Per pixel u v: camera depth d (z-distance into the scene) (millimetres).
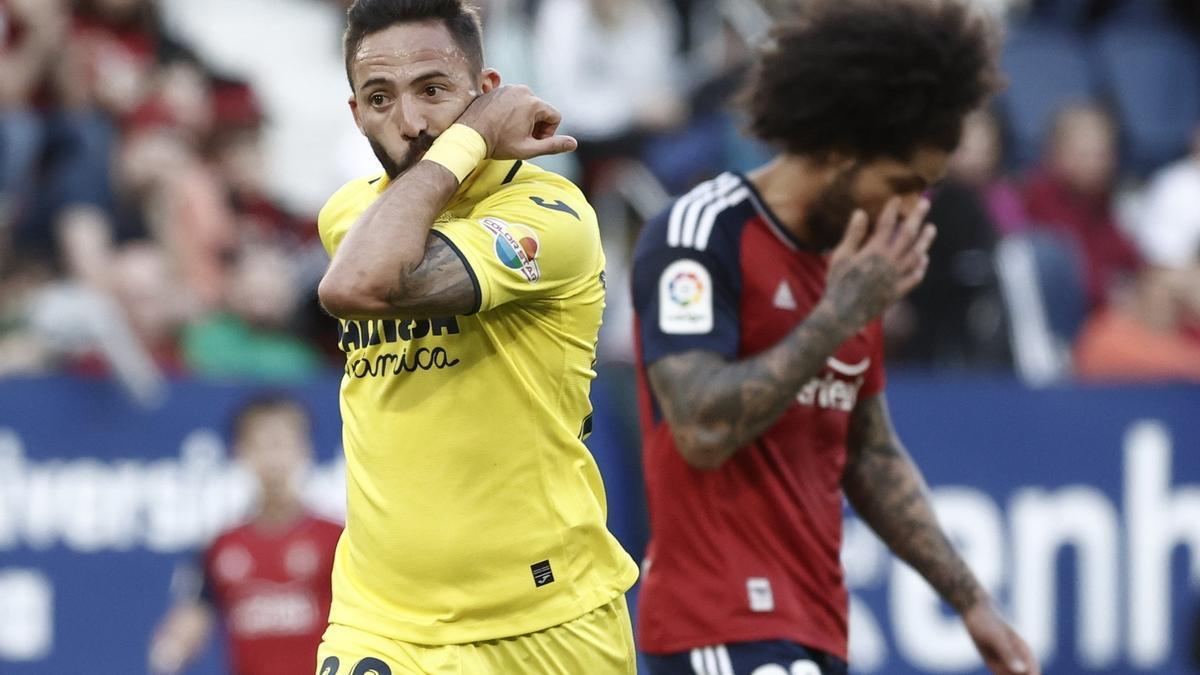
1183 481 26578
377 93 11586
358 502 12242
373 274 10914
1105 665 26234
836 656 14570
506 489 11984
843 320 13703
